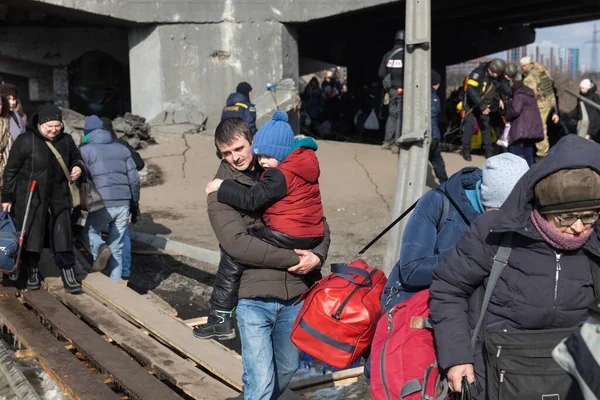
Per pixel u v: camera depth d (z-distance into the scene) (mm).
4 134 7145
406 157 5820
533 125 11117
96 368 5195
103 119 7848
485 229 2582
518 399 2451
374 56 23484
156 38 15180
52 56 18984
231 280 3580
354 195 10891
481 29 24781
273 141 3426
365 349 3246
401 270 3084
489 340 2533
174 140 13758
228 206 3467
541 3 19500
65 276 6477
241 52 15406
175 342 5164
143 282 7738
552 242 2436
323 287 3219
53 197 6352
